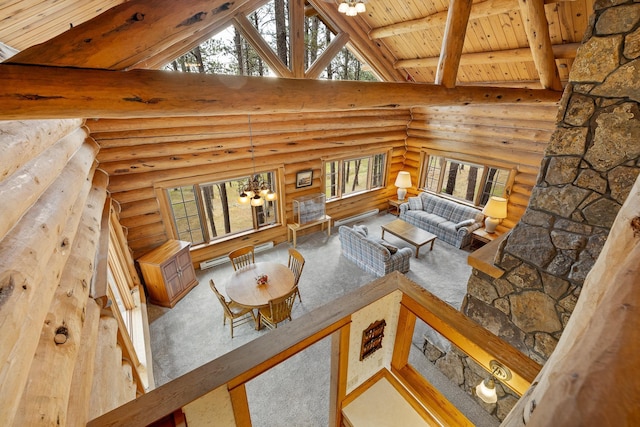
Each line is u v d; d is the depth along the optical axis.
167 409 1.32
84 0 2.01
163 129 4.49
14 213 1.20
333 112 5.98
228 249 5.76
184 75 1.76
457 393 3.24
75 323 1.51
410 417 2.40
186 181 4.98
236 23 4.08
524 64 4.58
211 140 4.95
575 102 2.16
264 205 6.14
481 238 6.03
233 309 4.09
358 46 5.29
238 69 4.94
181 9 1.34
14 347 0.95
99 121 4.00
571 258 2.29
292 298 4.02
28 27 1.93
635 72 1.86
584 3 3.23
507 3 3.38
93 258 2.18
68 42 1.31
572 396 0.28
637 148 1.91
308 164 6.30
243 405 1.63
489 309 2.96
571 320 0.65
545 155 2.37
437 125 6.98
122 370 2.20
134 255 4.84
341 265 5.67
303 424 2.96
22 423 0.95
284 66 4.49
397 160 7.98
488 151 6.21
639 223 0.51
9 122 1.53
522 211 5.89
